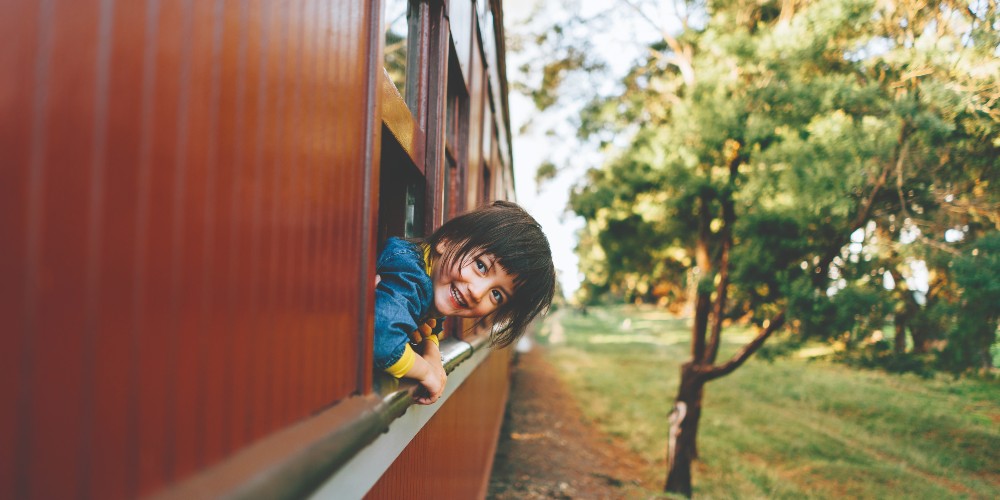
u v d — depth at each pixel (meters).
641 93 11.02
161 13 0.59
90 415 0.52
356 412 1.08
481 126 4.66
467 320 3.70
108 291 0.54
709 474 8.11
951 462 6.92
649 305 59.62
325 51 0.98
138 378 0.57
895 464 7.34
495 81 5.91
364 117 1.22
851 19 5.53
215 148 0.68
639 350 24.95
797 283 5.78
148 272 0.58
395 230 2.53
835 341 6.09
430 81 2.72
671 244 11.30
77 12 0.51
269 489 0.70
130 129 0.56
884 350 6.07
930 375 5.73
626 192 9.44
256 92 0.76
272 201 0.81
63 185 0.50
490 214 1.79
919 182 5.39
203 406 0.67
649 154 8.30
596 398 14.03
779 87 6.02
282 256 0.85
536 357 22.97
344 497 1.06
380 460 1.34
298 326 0.90
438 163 2.74
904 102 4.97
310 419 0.94
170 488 0.61
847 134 5.32
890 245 5.56
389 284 1.61
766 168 5.99
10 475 0.47
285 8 0.83
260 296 0.78
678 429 7.88
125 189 0.55
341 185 1.08
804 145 5.62
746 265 6.26
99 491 0.53
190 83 0.63
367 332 1.23
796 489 7.04
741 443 9.12
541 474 7.84
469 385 3.93
